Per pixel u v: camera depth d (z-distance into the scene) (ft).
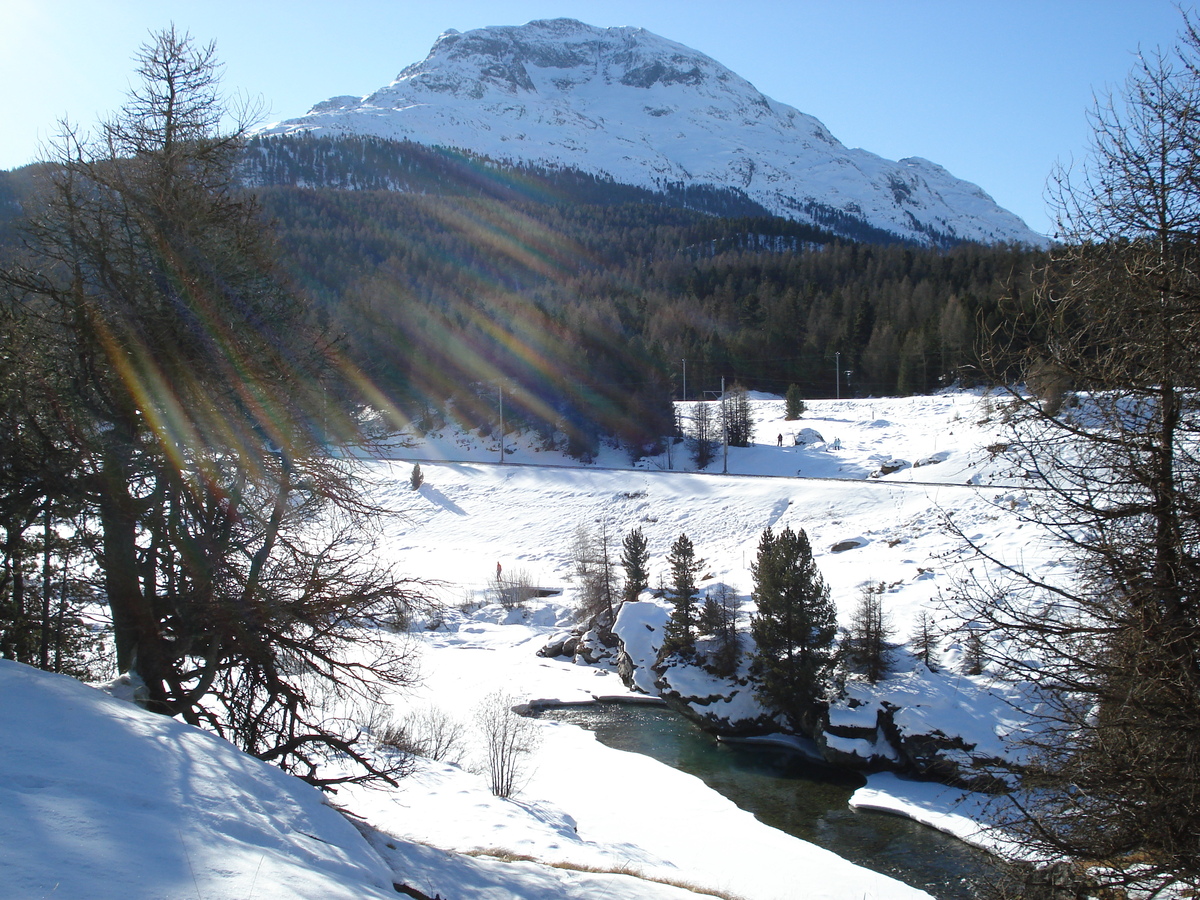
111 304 37.86
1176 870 25.34
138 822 19.75
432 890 27.25
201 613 37.93
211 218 40.75
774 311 422.82
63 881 15.58
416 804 61.87
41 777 20.88
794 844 77.41
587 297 470.39
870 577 129.80
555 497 224.33
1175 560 26.03
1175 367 25.99
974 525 138.10
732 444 260.21
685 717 123.13
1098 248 27.55
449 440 300.40
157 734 26.84
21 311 38.01
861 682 104.68
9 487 36.24
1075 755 28.14
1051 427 28.99
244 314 40.52
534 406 291.17
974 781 32.58
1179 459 27.14
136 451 38.37
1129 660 26.37
